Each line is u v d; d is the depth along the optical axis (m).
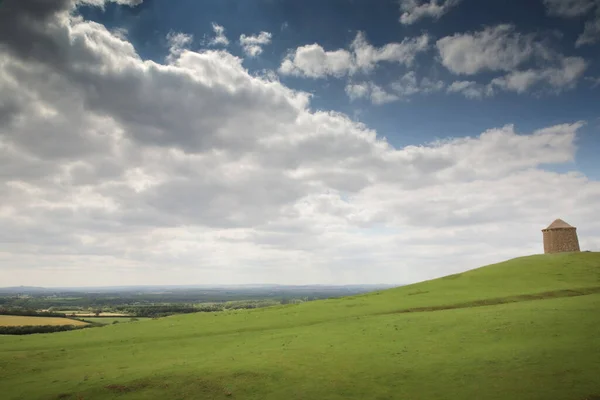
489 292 65.69
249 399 28.25
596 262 80.69
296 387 29.78
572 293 61.19
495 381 28.50
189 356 39.81
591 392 25.59
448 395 27.16
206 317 65.50
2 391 32.34
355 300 72.12
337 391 28.86
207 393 29.52
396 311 58.28
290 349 39.28
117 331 56.47
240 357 37.62
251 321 58.06
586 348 32.91
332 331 46.56
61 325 119.00
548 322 41.22
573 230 93.19
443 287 75.25
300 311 63.97
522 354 32.88
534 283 69.75
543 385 27.11
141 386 31.33
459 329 42.25
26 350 45.84
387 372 31.84
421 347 37.44
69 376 35.22
